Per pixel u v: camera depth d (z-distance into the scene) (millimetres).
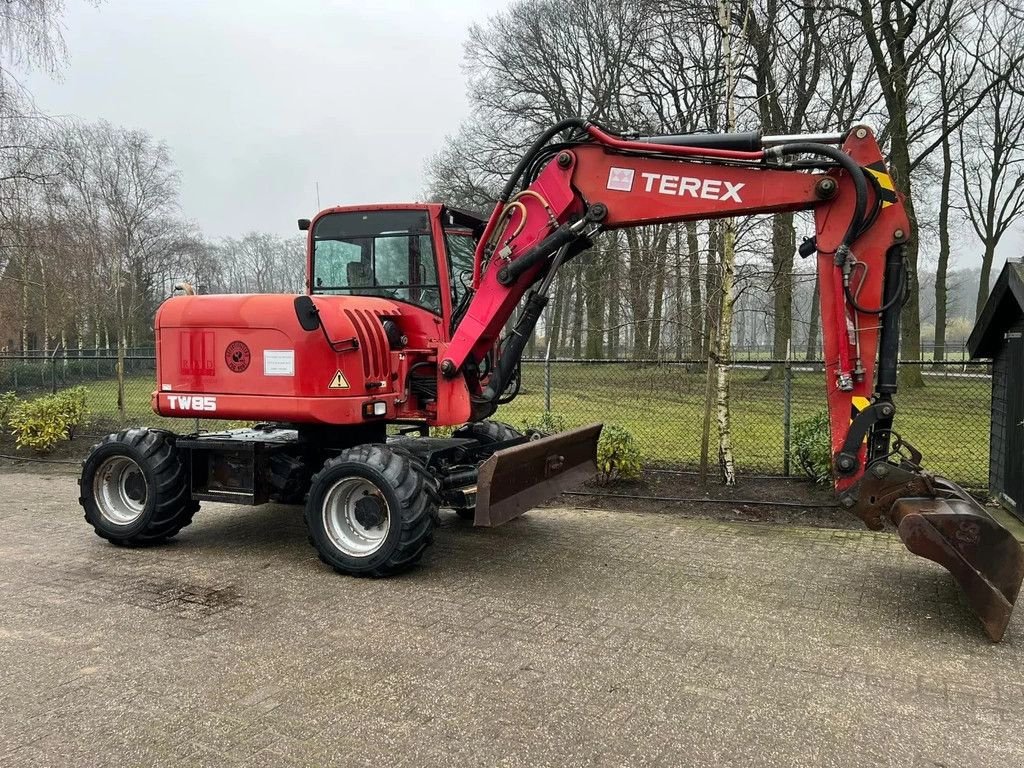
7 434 11430
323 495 5070
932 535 4027
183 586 4836
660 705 3236
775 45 8336
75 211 21672
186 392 5641
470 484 5617
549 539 6004
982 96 19984
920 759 2824
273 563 5367
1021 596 4621
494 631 4062
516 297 5539
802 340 10531
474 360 5703
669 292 7859
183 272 45281
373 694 3324
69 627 4117
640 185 4957
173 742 2920
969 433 11336
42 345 30703
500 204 5355
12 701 3258
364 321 5379
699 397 8062
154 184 42656
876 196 4434
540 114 27922
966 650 3850
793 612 4371
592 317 13844
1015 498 6316
